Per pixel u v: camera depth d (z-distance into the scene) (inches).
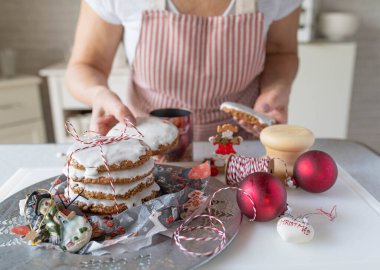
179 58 36.4
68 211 20.1
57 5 83.9
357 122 89.2
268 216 20.9
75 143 22.5
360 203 23.7
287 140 25.0
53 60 87.9
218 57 36.5
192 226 20.6
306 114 78.4
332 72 75.1
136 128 25.5
